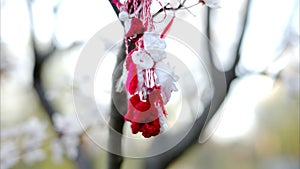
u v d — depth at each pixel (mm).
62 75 1156
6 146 1280
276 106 3799
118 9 522
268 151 4254
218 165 4203
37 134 1278
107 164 681
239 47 911
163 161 828
